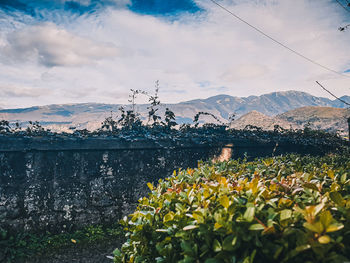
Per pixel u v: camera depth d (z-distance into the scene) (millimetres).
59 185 5637
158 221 2160
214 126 8297
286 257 1373
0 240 4926
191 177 3018
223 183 2197
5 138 5113
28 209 5309
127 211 6281
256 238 1438
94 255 4953
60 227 5555
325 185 2459
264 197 1892
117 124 7230
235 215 1593
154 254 2033
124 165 6375
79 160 5871
